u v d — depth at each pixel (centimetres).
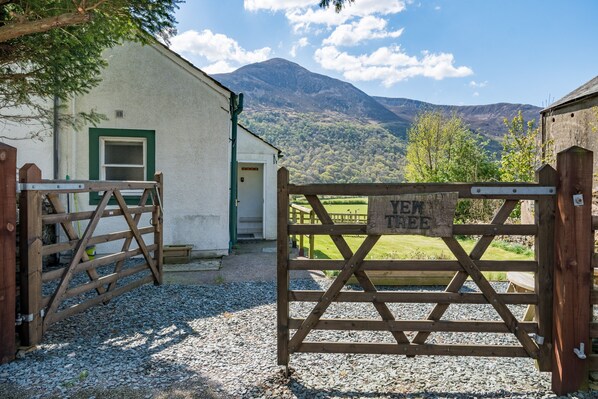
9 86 546
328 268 310
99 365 326
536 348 298
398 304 536
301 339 312
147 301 529
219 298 547
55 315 405
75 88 589
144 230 592
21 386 287
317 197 311
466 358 351
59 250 410
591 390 284
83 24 445
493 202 1546
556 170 290
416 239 1416
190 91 839
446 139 2695
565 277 281
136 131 822
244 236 1229
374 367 328
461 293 305
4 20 421
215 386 289
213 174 852
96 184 470
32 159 762
